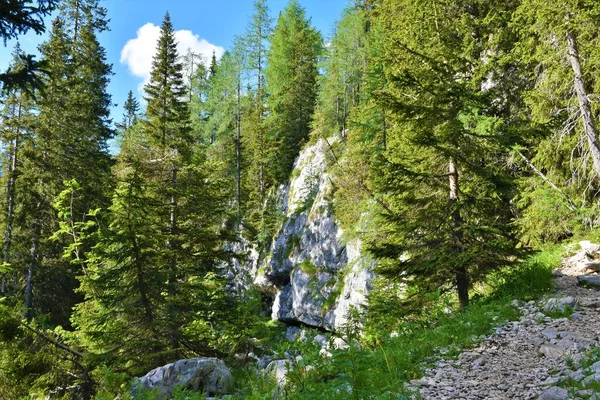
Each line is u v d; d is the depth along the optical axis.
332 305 27.47
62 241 23.75
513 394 5.03
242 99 44.88
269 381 6.19
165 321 13.35
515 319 8.29
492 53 18.44
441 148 11.12
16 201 24.06
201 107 52.00
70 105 28.31
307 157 39.34
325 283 29.22
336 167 31.27
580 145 15.48
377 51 24.72
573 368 5.47
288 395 5.17
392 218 11.88
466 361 6.52
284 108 45.09
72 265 23.80
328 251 30.20
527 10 15.45
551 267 12.11
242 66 45.34
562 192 15.10
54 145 25.75
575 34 14.63
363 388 5.03
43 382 12.61
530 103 16.14
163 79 21.20
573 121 15.38
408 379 5.88
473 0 19.33
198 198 16.81
